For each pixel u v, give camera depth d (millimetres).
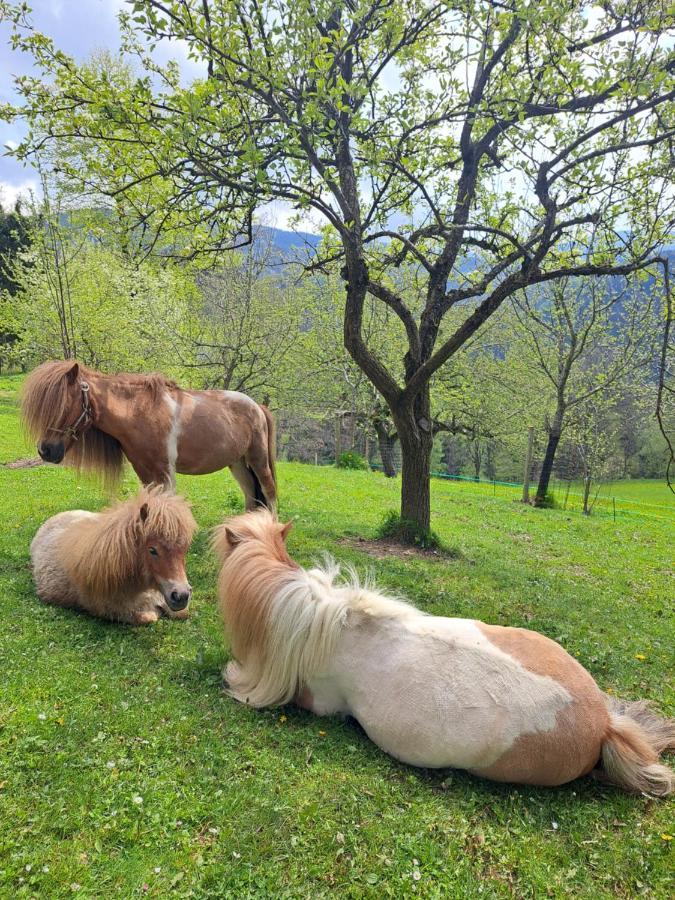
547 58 6703
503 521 12562
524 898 2566
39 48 5938
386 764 3367
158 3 5145
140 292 20734
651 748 3412
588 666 4953
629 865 2803
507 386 26750
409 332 8344
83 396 5527
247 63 5582
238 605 3922
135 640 4598
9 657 4016
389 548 8375
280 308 22062
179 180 7434
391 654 3463
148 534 4512
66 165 7039
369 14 5992
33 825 2607
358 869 2605
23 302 24547
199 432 6656
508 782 3262
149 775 3045
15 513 7801
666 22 5801
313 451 38219
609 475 25359
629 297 16797
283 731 3582
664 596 7602
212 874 2477
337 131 6496
